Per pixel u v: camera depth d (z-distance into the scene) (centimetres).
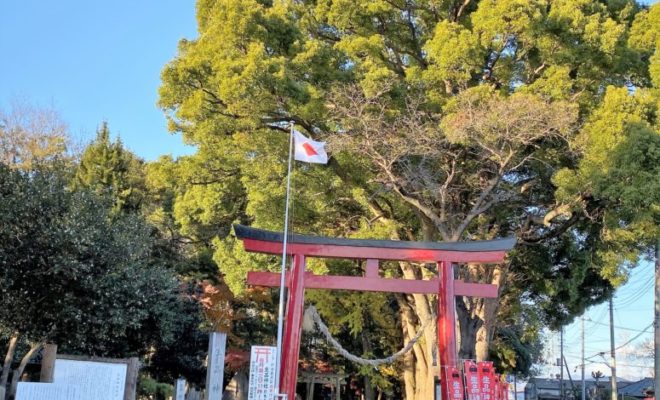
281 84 1627
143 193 3048
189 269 2697
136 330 1812
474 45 1705
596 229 2084
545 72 1773
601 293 2478
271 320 2934
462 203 2086
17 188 1379
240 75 1591
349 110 1714
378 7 1931
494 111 1612
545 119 1625
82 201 1478
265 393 1361
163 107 1853
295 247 1539
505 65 1862
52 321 1471
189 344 2619
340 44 1838
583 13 1809
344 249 1540
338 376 3247
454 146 1895
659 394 2011
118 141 2744
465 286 1536
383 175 1894
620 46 1833
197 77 1744
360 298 2595
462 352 2056
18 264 1352
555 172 1833
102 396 1075
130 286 1527
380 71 1684
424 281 1538
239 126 1786
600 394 5603
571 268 2234
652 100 1691
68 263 1352
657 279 2059
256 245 1523
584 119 1822
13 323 1447
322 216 2130
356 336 2761
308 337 3203
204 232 2395
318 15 1978
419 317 2122
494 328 2347
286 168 1925
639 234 1756
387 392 3291
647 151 1555
